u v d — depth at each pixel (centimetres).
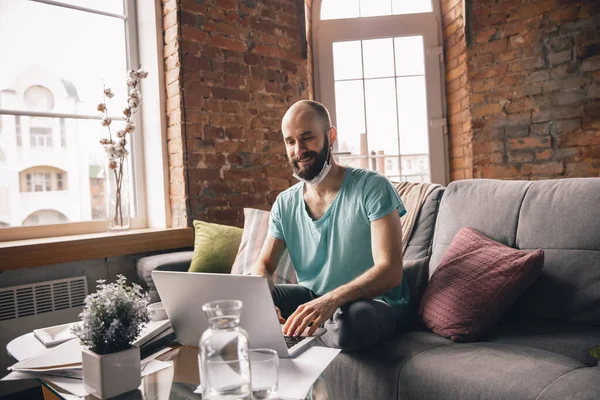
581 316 143
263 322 105
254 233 232
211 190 279
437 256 181
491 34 308
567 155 289
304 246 170
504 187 176
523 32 298
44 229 244
